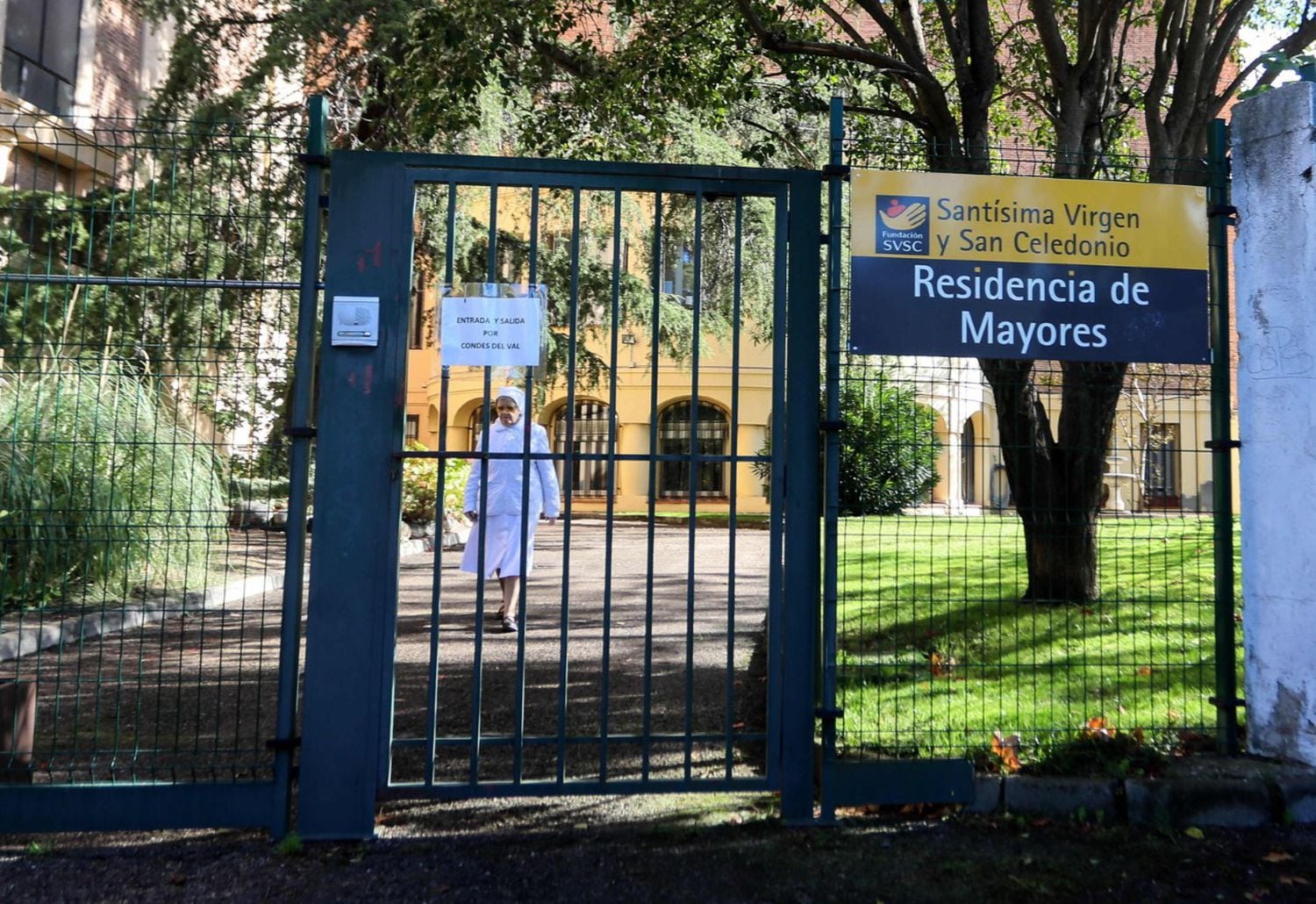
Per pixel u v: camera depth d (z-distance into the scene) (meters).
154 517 6.75
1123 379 5.71
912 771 3.86
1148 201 4.13
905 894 3.23
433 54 9.42
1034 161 4.50
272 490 4.15
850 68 9.69
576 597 9.77
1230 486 4.22
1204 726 4.26
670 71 9.88
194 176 3.89
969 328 4.01
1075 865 3.45
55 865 3.42
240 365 4.01
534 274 3.87
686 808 4.00
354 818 3.65
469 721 5.14
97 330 4.06
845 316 4.18
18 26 13.38
